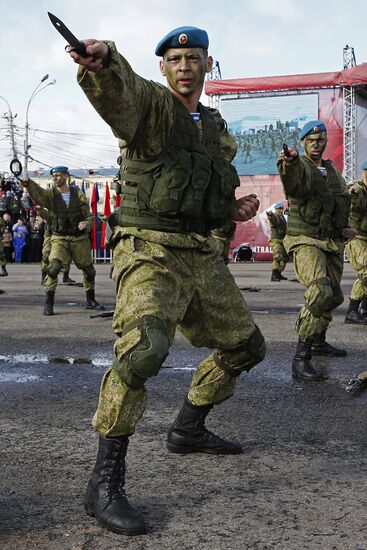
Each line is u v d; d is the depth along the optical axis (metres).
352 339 7.96
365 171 8.46
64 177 9.98
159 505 3.04
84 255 10.46
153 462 3.62
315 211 5.86
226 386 3.63
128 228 3.08
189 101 3.23
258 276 20.34
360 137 29.05
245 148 30.86
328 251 5.92
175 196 3.02
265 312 10.70
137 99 2.85
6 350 7.20
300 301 12.42
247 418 4.55
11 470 3.52
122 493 2.86
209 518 2.91
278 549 2.62
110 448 2.87
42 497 3.15
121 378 2.80
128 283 2.99
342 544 2.66
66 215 9.98
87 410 4.76
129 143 3.03
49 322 9.45
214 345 3.41
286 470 3.52
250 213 3.33
